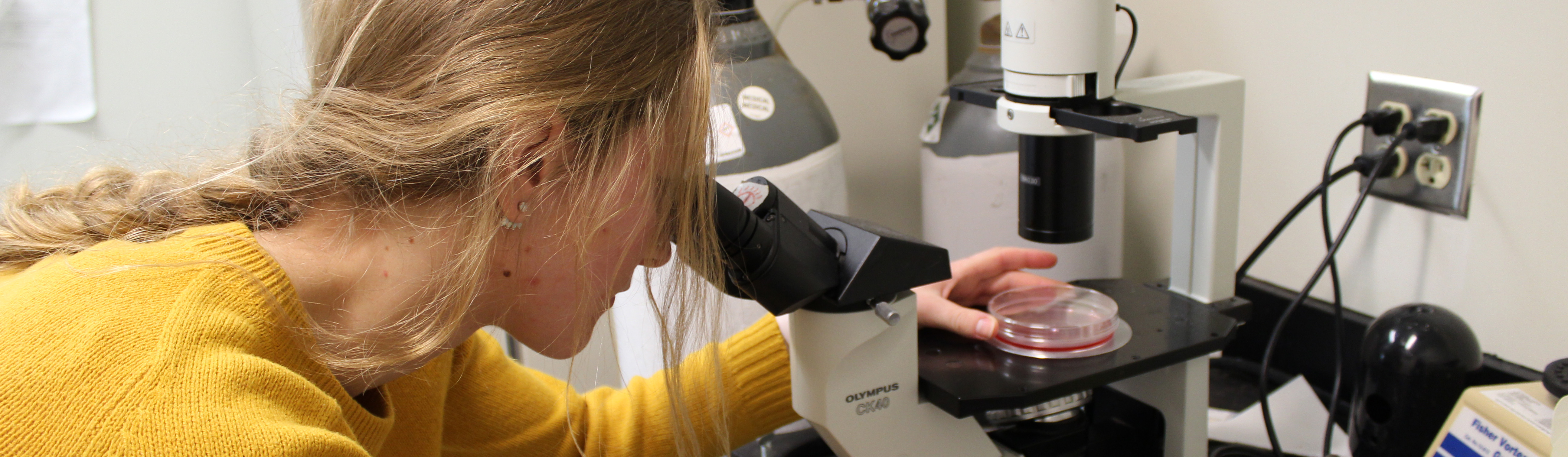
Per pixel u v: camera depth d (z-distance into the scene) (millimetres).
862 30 1914
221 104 1831
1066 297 1464
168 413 1031
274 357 1127
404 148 1144
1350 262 1621
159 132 1833
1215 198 1444
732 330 1712
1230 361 1734
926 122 2000
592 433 1509
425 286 1188
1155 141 1817
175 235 1160
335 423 1126
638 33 1165
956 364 1363
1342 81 1562
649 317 1721
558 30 1144
